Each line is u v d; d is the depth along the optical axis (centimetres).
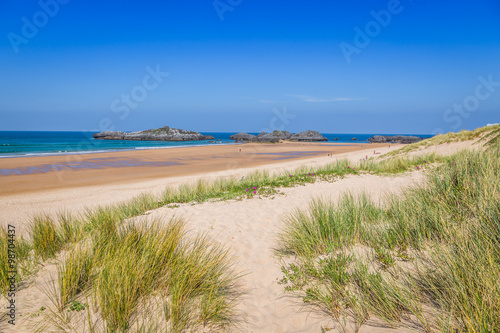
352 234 399
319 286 309
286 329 255
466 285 226
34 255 390
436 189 477
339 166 1352
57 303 274
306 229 437
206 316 268
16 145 4603
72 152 3281
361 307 258
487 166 507
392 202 482
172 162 2498
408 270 285
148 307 274
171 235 367
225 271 369
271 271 375
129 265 301
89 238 409
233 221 588
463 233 297
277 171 1650
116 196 1113
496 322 188
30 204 990
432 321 215
